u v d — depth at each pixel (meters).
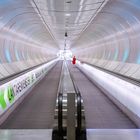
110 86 9.29
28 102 9.03
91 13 9.95
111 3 8.02
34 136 5.26
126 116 7.09
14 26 11.08
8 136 5.26
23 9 8.82
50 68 27.28
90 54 27.59
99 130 5.64
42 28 15.16
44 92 11.31
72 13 9.79
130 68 10.92
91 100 9.35
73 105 4.43
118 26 11.38
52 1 7.48
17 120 6.68
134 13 8.38
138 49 10.09
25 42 16.44
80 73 22.22
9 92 7.12
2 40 10.88
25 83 9.93
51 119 6.77
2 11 8.12
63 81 11.71
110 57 16.11
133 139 5.10
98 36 17.80
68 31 17.69
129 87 6.79
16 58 14.14
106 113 7.43
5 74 10.71
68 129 4.45
